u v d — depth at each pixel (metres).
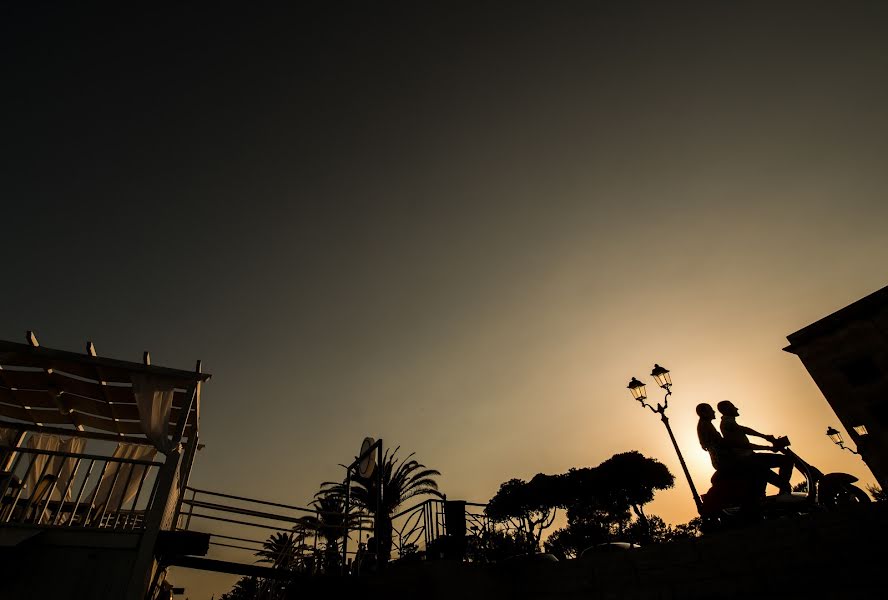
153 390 9.34
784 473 5.16
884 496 5.94
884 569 3.24
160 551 8.57
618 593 4.77
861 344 23.00
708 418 5.92
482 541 9.39
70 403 11.16
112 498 11.81
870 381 22.50
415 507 10.28
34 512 8.31
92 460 8.71
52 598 7.09
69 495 10.97
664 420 12.27
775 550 3.86
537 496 28.08
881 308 22.59
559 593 5.38
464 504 9.43
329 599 9.55
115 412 11.43
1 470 7.95
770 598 3.73
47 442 11.90
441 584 6.30
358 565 10.91
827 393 23.92
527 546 9.09
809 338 25.02
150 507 8.19
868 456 21.91
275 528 11.88
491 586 6.21
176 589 16.41
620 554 4.91
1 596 6.94
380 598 7.84
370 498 21.30
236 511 11.25
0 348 8.61
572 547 27.48
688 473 11.52
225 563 10.66
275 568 10.75
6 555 7.19
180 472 11.65
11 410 11.29
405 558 9.57
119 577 7.51
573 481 29.53
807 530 3.74
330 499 19.52
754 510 4.97
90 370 9.47
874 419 22.12
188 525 11.13
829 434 19.05
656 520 27.50
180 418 9.34
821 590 3.46
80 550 7.62
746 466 5.27
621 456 29.61
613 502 28.42
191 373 9.71
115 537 7.88
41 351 8.84
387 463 22.34
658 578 4.52
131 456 12.62
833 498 4.76
